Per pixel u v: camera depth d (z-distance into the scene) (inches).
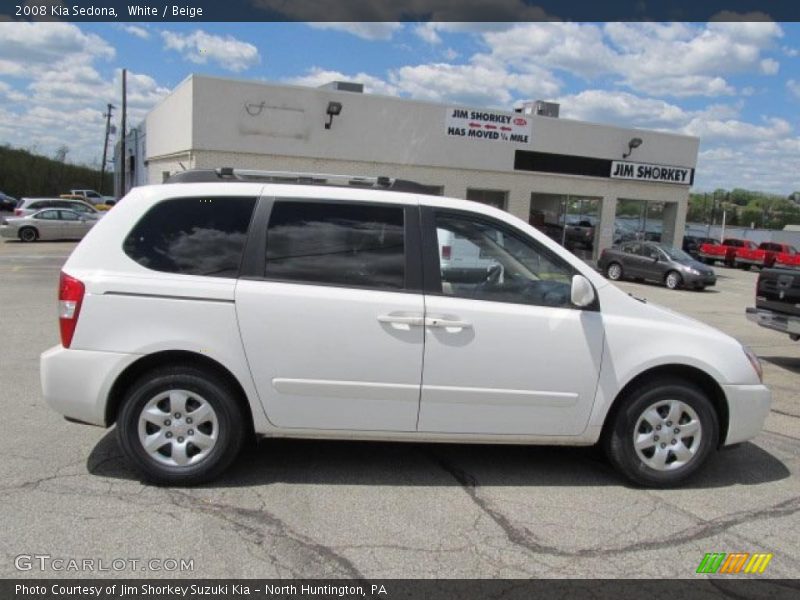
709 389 172.9
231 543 131.5
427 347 156.7
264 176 171.9
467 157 884.6
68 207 1080.8
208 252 156.3
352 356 155.2
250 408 156.9
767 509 158.2
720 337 171.8
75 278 152.2
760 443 207.9
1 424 195.6
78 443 181.5
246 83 750.5
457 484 165.2
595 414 164.2
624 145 989.8
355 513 146.8
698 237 1683.1
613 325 163.9
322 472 168.7
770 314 326.3
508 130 903.7
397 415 159.0
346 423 158.2
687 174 1046.4
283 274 156.0
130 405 153.1
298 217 158.9
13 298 461.7
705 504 159.9
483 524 144.4
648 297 735.1
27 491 150.7
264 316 152.7
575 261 167.0
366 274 158.1
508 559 130.3
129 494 151.1
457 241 162.2
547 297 163.8
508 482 168.2
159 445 155.2
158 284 151.9
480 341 158.1
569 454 190.2
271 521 141.2
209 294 152.1
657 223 1058.1
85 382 151.9
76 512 141.3
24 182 2290.8
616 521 148.7
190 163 750.5
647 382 166.4
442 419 160.2
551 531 142.7
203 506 146.7
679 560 132.6
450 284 160.2
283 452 180.9
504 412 161.6
